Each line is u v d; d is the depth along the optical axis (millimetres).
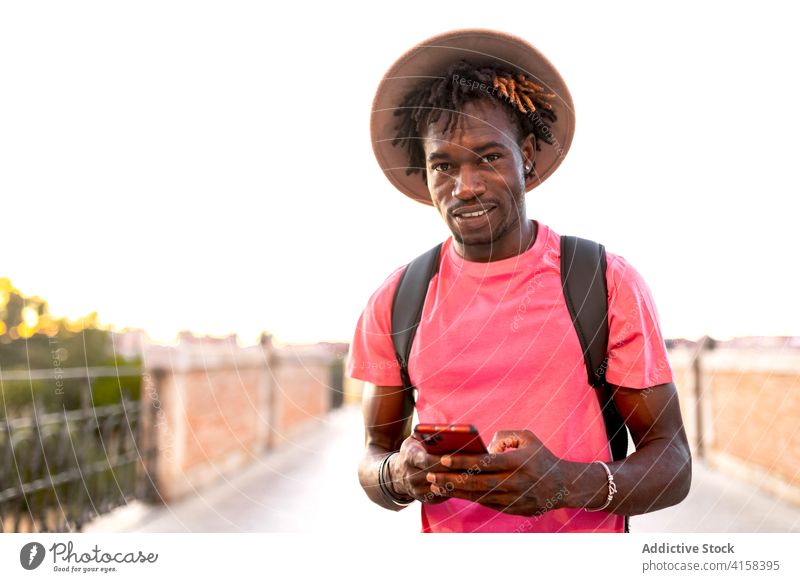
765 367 3449
